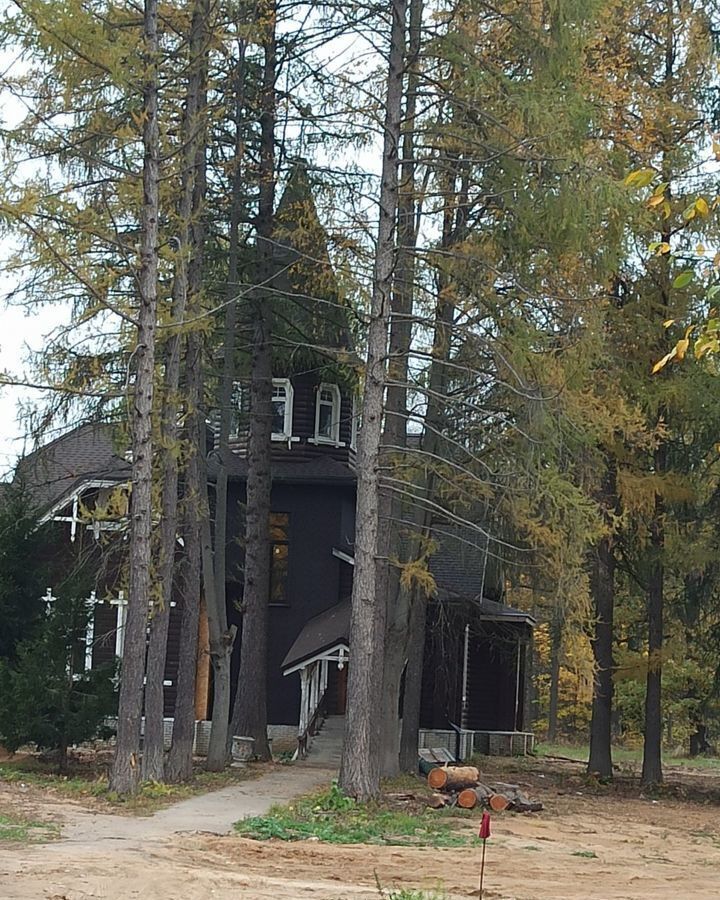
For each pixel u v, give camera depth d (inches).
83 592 954.1
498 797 792.3
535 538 789.2
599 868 587.8
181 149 766.5
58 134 709.3
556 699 1979.6
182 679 900.0
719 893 530.6
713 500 1019.9
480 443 843.4
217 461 1187.3
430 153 827.4
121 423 832.9
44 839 574.9
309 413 1328.7
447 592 1138.7
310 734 1169.4
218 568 1003.3
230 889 470.0
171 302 812.0
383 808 742.5
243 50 912.3
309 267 903.1
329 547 1300.4
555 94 724.7
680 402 949.8
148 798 746.2
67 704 912.9
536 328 762.8
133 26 744.3
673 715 1732.3
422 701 1263.5
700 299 942.4
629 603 1334.9
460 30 754.2
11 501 1054.4
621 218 751.7
